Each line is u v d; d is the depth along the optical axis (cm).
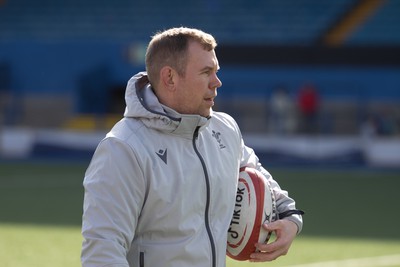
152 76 1217
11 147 7206
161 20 8650
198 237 1204
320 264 2767
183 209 1188
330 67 7638
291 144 6712
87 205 1173
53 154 7119
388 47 7550
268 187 1314
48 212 4050
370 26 8156
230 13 8562
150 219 1190
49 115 8062
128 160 1166
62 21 8844
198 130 1215
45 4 8988
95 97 7912
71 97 8044
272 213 1310
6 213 4009
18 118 8044
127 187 1162
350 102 7562
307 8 8450
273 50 7706
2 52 8162
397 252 3012
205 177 1212
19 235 3356
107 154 1173
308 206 4338
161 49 1200
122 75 7938
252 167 1357
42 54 8094
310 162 6650
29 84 8119
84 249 1164
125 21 8712
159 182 1175
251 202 1284
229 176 1255
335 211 4156
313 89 7138
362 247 3119
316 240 3275
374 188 5191
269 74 7706
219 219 1235
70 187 5112
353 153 6606
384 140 6575
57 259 2855
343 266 2733
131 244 1209
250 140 6788
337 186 5291
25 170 6169
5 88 8138
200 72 1193
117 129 1205
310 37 8219
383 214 4059
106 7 8856
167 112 1200
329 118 7244
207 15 8600
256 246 1289
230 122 1321
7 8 9025
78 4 8931
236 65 7756
